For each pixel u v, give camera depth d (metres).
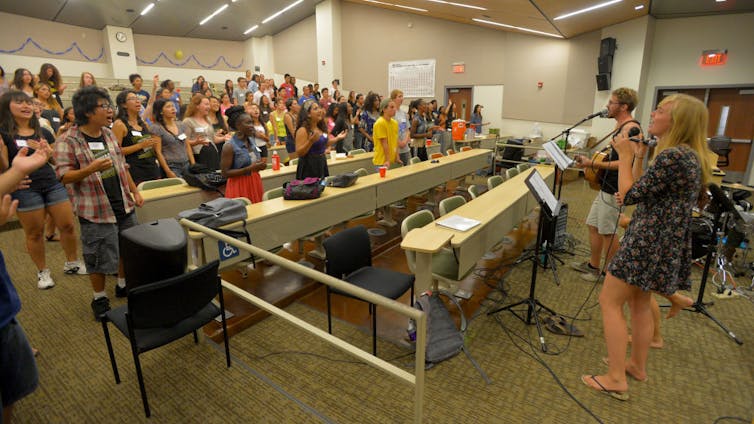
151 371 2.13
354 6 11.38
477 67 10.06
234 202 2.48
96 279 2.53
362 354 1.60
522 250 3.98
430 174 4.67
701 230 3.10
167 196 3.12
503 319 2.70
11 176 1.22
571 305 2.89
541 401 1.96
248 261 2.61
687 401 1.96
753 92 6.88
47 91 4.64
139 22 11.64
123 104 3.29
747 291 3.09
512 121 9.84
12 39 10.59
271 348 2.36
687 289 1.91
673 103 1.73
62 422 1.79
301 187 2.96
